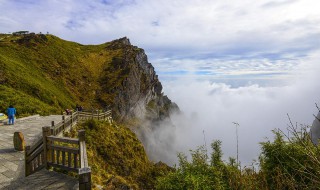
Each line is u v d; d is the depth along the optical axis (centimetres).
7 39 6862
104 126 2569
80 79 6481
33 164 949
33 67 5697
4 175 930
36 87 4306
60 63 6625
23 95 3472
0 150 1263
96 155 2075
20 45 6494
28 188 766
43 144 909
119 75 7106
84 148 781
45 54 6600
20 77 4350
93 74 7012
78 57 7462
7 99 2938
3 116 2150
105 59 7950
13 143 1384
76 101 5453
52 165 896
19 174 945
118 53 8350
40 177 839
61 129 1802
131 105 6988
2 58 4806
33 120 2306
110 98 6147
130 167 2302
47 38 7388
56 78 5891
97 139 2266
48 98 4262
